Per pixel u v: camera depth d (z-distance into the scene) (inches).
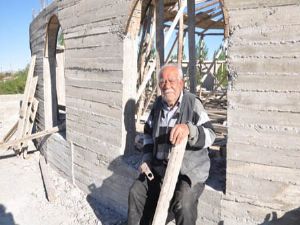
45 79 276.1
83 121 195.2
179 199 99.6
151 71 176.7
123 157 166.9
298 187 105.2
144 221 114.1
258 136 110.0
